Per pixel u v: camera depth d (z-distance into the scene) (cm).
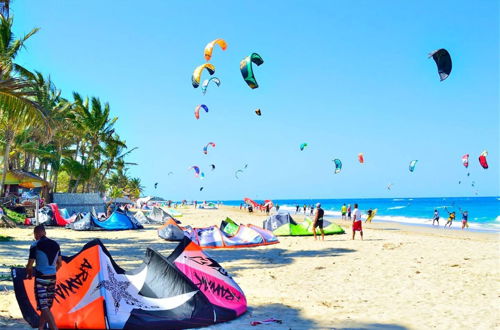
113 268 645
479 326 654
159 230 1980
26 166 3966
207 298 666
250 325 647
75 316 589
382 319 694
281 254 1513
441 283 988
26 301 606
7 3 1466
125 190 10000
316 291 919
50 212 2689
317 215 1975
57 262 553
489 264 1253
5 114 1238
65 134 4303
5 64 1334
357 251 1576
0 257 1223
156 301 634
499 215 6372
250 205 6606
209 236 1745
